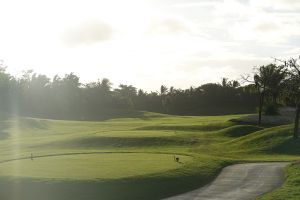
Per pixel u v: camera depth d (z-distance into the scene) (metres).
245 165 50.38
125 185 38.44
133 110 176.00
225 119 119.44
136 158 53.69
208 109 190.75
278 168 48.00
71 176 40.62
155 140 74.38
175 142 73.75
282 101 88.19
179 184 39.91
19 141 78.12
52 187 37.91
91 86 190.62
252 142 70.62
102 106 185.88
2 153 63.44
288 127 75.81
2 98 158.88
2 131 95.31
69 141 74.19
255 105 192.00
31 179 39.62
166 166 45.97
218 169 47.31
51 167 46.44
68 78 183.75
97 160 52.03
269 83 97.00
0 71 162.62
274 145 67.69
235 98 196.75
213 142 76.38
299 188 36.97
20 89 166.38
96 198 36.16
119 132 84.75
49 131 97.06
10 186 38.78
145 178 40.03
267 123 100.75
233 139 78.12
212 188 39.28
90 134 80.25
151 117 150.62
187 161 49.97
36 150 67.06
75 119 153.50
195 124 102.38
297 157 60.34
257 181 41.44
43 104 172.12
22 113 159.00
